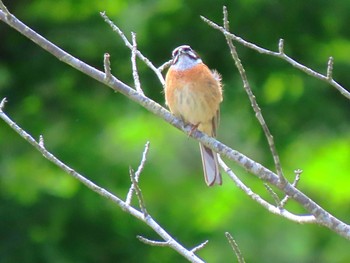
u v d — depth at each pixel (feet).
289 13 52.60
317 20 53.26
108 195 22.63
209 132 28.73
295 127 53.06
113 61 52.47
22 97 53.98
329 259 55.77
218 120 28.68
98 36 52.75
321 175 54.90
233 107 53.67
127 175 51.96
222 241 52.95
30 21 54.24
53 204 49.37
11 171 50.55
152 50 52.06
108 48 52.31
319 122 52.85
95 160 51.72
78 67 23.29
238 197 55.42
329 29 53.47
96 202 49.70
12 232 48.80
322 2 52.75
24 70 54.39
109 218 49.62
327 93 53.11
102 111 54.95
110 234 49.49
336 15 52.95
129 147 55.67
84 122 54.03
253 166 22.52
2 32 54.80
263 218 55.16
